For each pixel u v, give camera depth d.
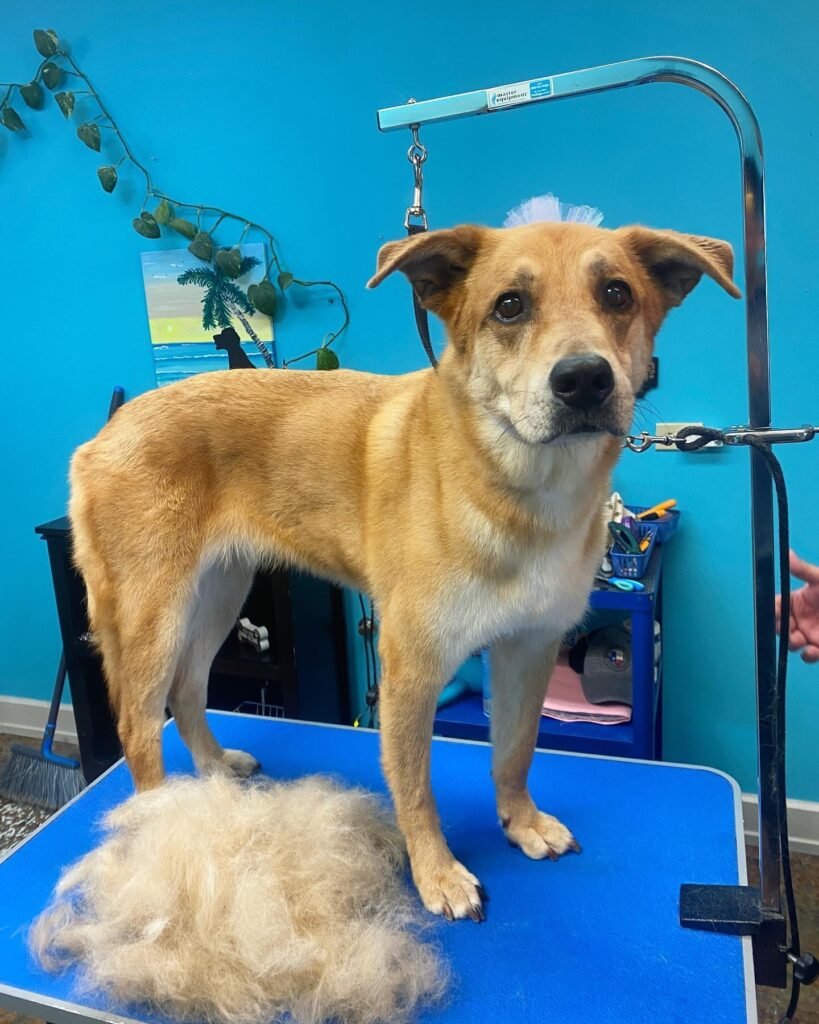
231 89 2.26
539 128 2.02
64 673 2.51
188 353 2.49
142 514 1.35
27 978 1.00
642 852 1.22
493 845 1.25
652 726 1.86
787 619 0.96
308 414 1.35
